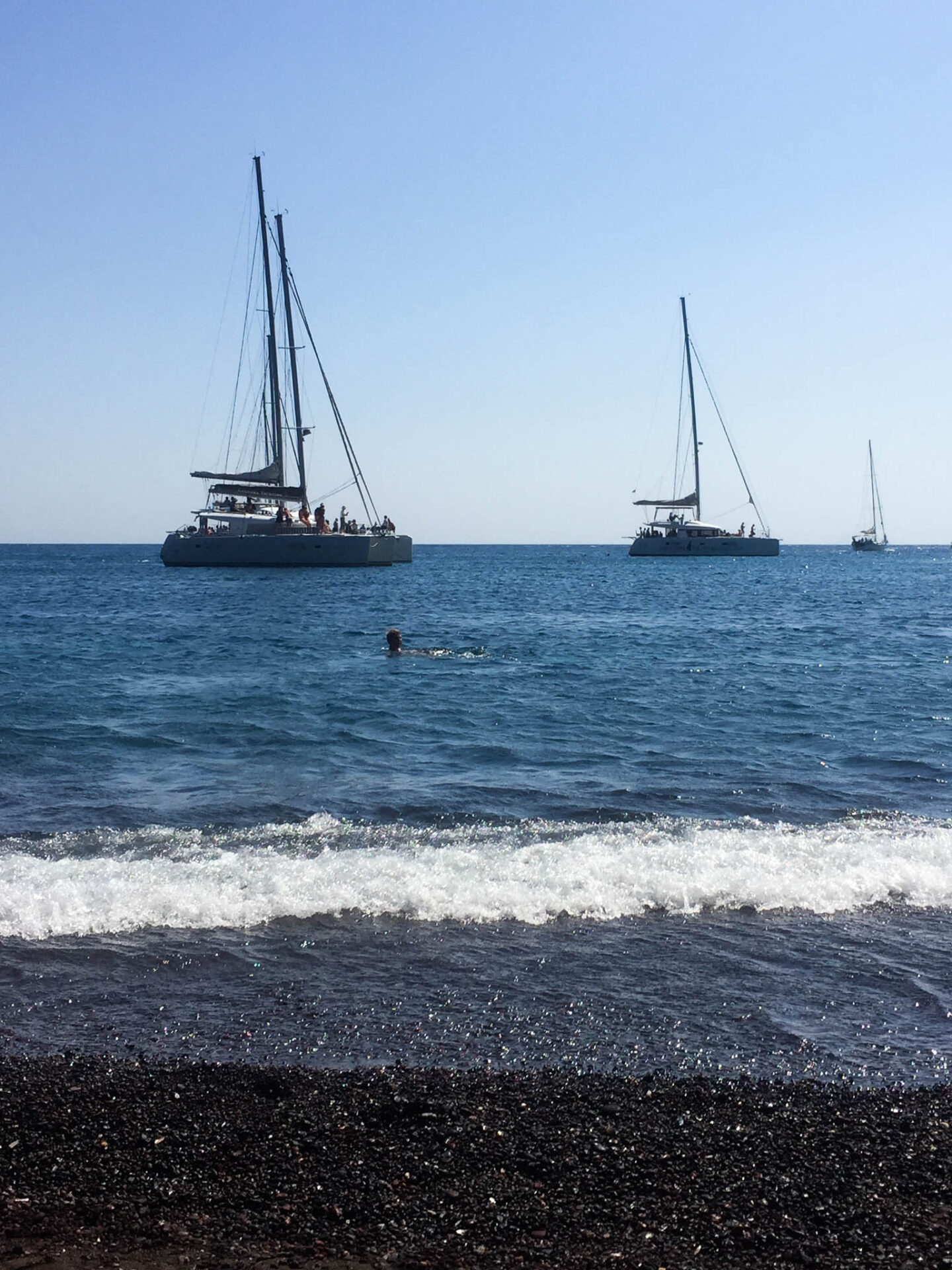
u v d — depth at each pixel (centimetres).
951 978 843
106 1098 652
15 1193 554
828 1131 618
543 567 11262
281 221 7644
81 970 850
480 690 2470
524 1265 498
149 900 987
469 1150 595
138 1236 518
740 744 1811
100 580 8100
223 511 8356
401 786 1514
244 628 4181
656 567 11188
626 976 844
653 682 2608
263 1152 593
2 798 1440
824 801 1415
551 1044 733
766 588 7406
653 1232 524
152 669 2900
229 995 809
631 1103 648
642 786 1503
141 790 1495
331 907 980
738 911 982
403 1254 505
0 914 950
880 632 4047
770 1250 509
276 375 7750
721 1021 767
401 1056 718
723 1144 604
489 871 1073
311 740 1873
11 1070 688
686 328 10631
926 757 1689
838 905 998
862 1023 765
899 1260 501
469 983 830
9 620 4612
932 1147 602
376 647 3469
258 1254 504
